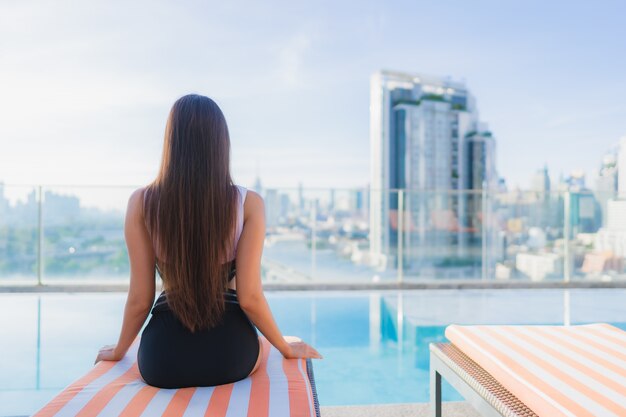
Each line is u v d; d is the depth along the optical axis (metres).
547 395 0.98
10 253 4.79
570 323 3.48
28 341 2.98
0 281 4.77
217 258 1.05
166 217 1.03
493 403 1.09
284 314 3.82
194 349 1.00
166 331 1.02
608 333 1.44
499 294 4.65
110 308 3.89
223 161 1.09
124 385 1.00
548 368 1.13
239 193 1.09
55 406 0.87
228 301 1.09
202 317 1.02
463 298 4.45
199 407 0.88
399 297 4.47
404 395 2.19
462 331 1.47
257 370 1.10
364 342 3.09
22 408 1.98
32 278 4.80
